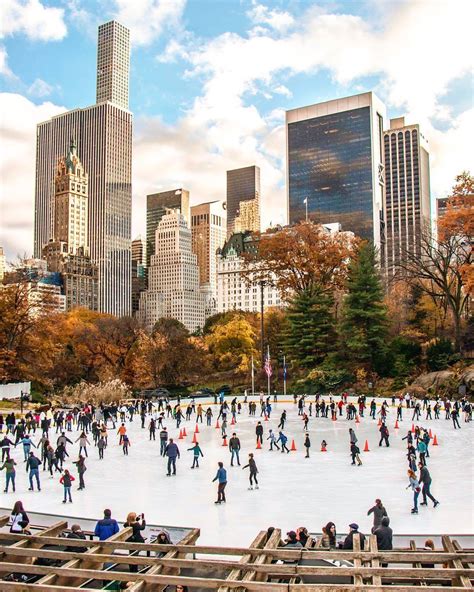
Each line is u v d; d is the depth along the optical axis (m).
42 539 14.36
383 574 12.14
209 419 51.19
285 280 95.56
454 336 85.38
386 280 105.62
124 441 36.41
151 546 13.78
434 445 38.78
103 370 90.94
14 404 65.38
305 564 13.88
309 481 27.81
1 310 73.38
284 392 80.44
